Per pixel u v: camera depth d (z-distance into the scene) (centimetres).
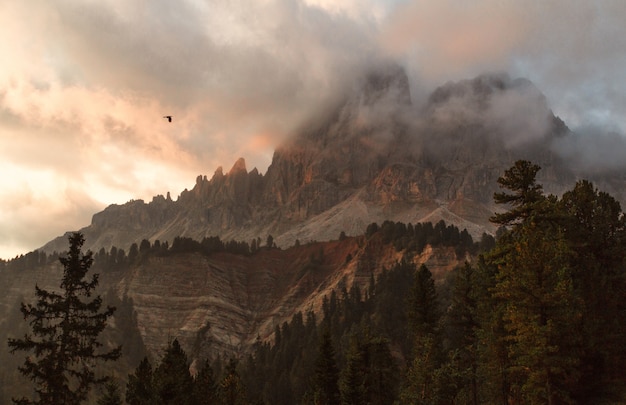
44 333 4634
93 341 4794
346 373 7438
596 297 5562
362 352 7719
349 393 7288
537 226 5478
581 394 5303
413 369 6750
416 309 7912
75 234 4881
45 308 4656
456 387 6544
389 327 18125
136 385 6862
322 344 8056
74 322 4716
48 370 4541
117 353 4828
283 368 18462
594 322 5341
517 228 5578
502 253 5534
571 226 5706
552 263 4944
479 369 6488
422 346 7444
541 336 4647
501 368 5656
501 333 5609
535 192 5656
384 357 7950
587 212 6075
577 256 5550
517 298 4984
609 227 6112
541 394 4816
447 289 16262
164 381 6147
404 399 6538
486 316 6084
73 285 4784
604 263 5894
